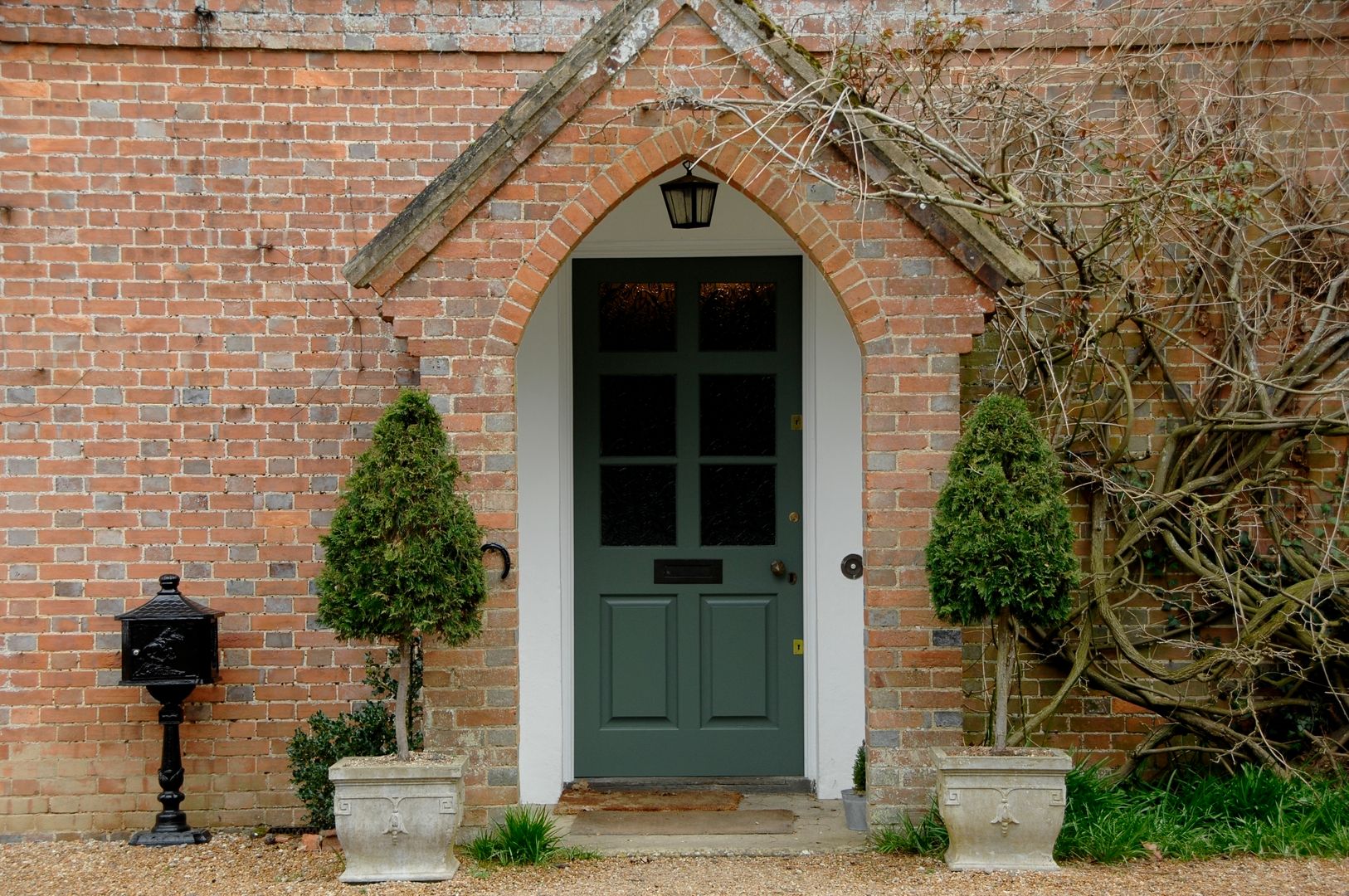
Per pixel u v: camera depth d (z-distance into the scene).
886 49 5.75
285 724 6.09
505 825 5.32
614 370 6.83
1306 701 6.01
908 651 5.36
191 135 6.14
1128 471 6.16
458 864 5.15
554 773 6.40
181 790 6.04
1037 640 6.14
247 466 6.12
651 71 5.40
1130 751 6.19
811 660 6.61
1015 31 6.25
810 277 6.63
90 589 6.08
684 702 6.75
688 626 6.76
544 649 6.45
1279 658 5.93
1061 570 4.91
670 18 5.38
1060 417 6.17
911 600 5.37
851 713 6.48
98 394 6.10
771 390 6.84
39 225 6.09
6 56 6.09
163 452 6.11
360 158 6.18
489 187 5.39
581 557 6.78
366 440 6.14
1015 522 4.90
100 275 6.10
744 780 6.69
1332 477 6.24
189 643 5.75
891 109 6.15
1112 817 5.30
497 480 5.39
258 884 5.11
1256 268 6.16
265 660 6.09
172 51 6.14
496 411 5.40
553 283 6.52
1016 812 4.96
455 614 4.95
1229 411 6.05
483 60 6.21
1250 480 6.09
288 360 6.14
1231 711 5.91
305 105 6.16
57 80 6.10
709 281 6.86
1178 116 6.20
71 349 6.10
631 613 6.77
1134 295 6.13
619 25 5.36
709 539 6.80
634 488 6.83
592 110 5.40
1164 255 6.27
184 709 6.09
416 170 6.19
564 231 5.40
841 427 6.54
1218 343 6.25
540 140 5.38
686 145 5.40
